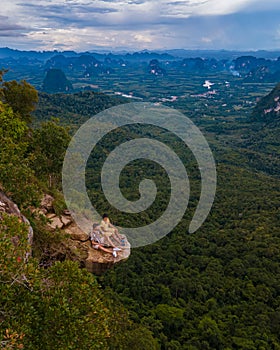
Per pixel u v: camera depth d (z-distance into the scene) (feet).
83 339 19.97
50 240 36.99
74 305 21.11
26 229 23.58
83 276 23.34
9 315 19.48
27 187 36.50
